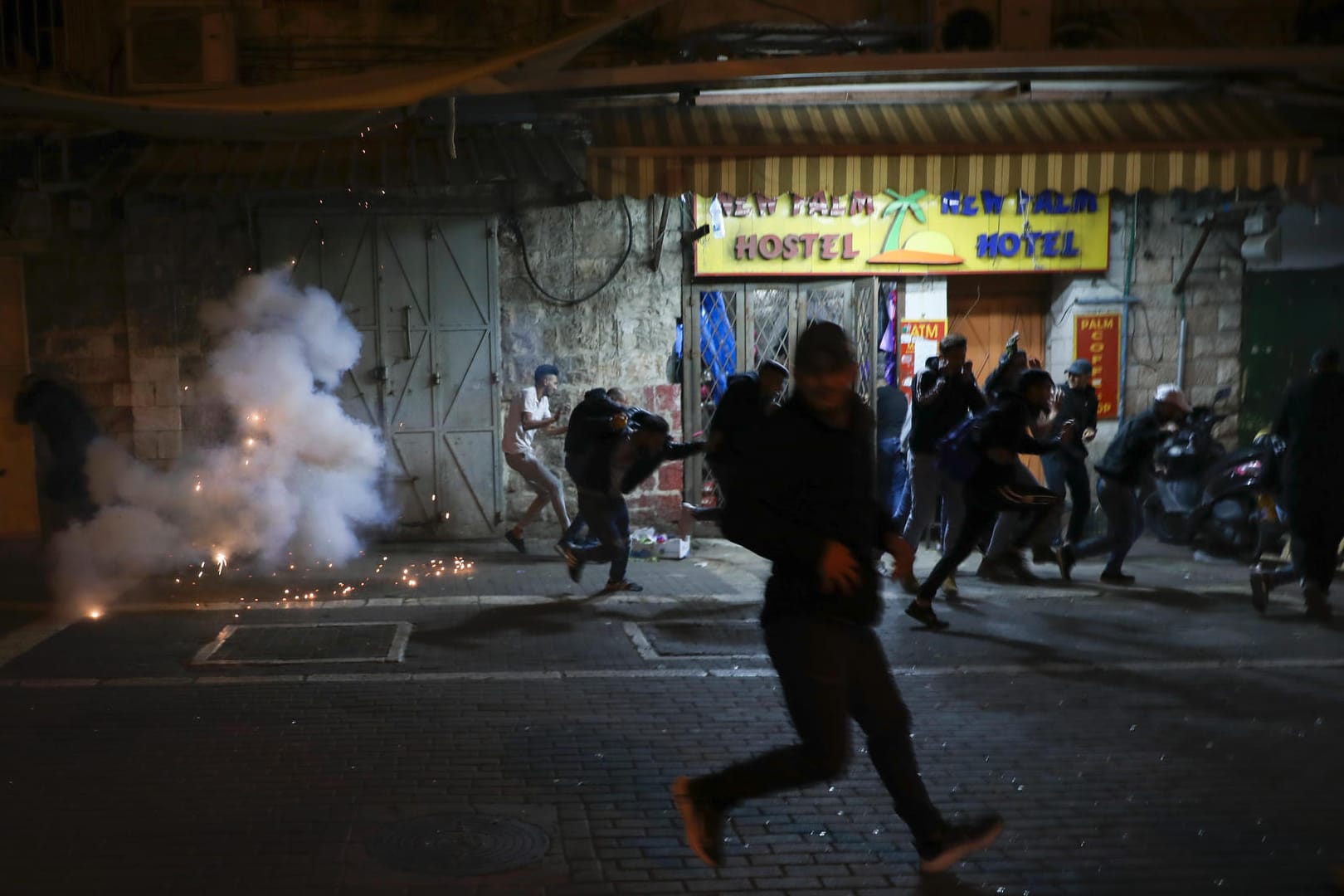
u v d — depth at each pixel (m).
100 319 10.73
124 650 7.00
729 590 9.00
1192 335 11.82
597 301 11.24
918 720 5.70
